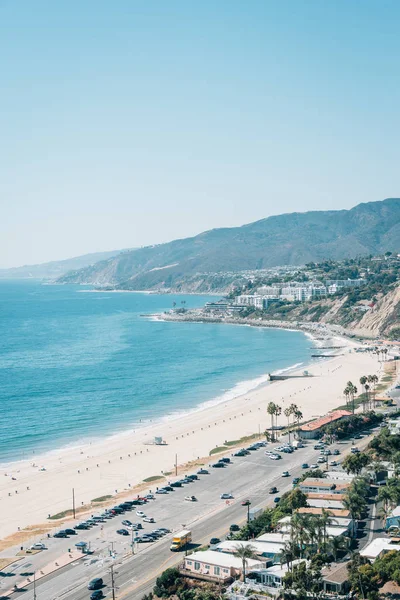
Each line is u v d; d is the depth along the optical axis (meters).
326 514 157.38
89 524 185.00
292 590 136.62
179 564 155.50
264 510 186.00
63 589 146.75
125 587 146.88
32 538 177.88
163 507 197.12
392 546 153.50
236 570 147.00
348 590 136.50
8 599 142.88
